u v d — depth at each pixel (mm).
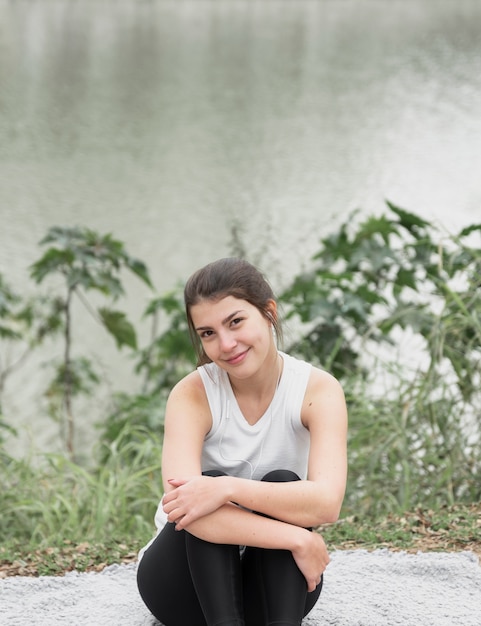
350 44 27953
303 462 2736
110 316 6238
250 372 2566
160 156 14836
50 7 40469
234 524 2465
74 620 2836
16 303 6746
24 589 3121
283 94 20234
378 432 4809
